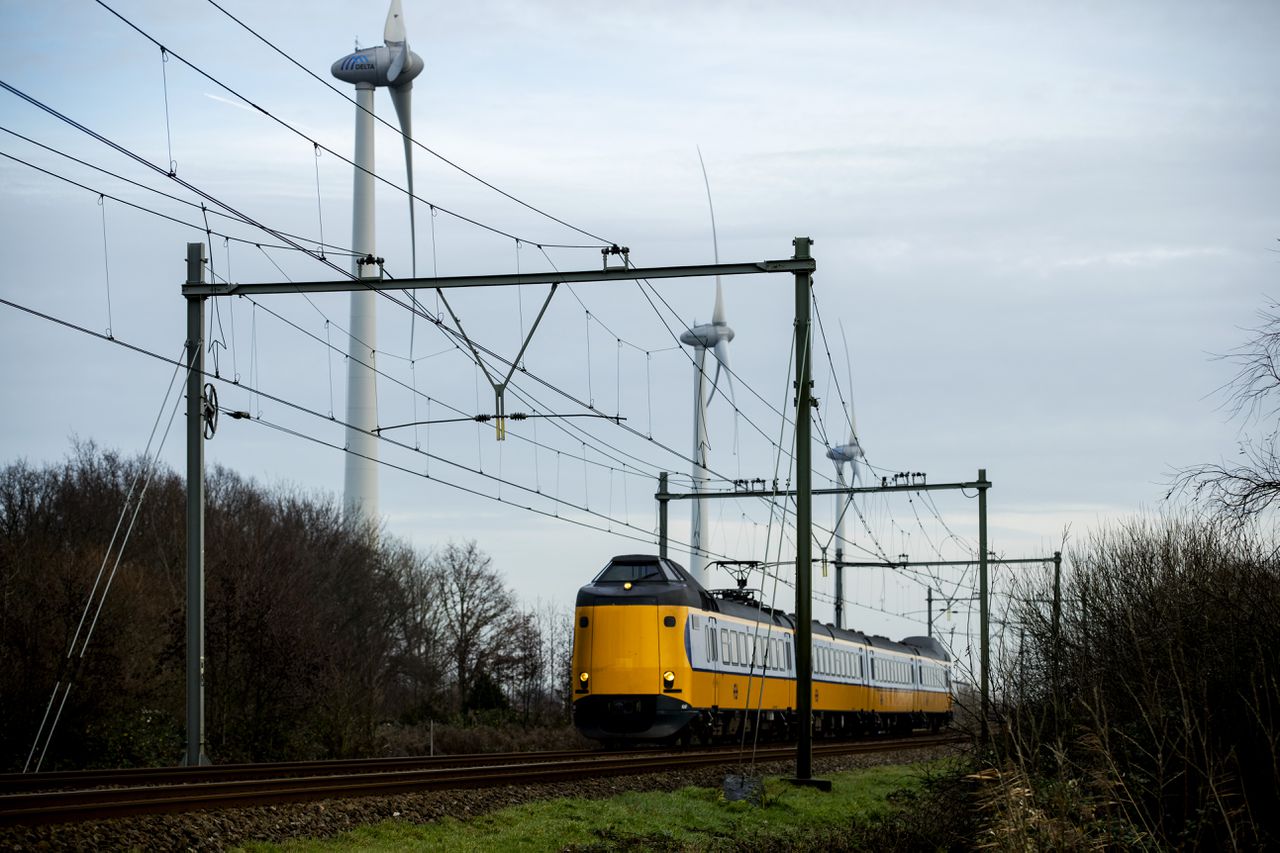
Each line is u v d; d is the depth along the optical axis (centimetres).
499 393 2739
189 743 2642
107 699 3716
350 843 1705
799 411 2770
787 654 4772
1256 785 1889
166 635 4197
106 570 4009
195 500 2670
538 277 2630
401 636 7725
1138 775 1981
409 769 2733
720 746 4241
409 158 6481
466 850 1748
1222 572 2134
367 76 8206
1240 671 1959
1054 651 2438
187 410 2678
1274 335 2091
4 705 3569
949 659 2656
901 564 5597
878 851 2138
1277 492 2127
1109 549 2533
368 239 8325
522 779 2416
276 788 1953
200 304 2680
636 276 2642
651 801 2430
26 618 3731
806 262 2689
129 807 1650
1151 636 2145
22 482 6297
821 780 2823
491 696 7181
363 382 7838
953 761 2980
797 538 2797
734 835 2195
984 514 4950
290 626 4334
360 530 7731
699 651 3878
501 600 8462
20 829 1457
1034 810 1873
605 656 3781
